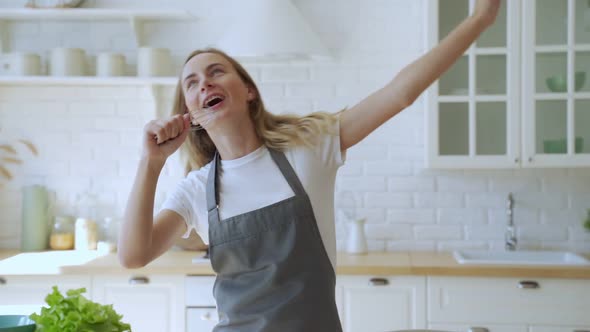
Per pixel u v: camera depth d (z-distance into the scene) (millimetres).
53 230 4062
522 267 3322
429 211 3998
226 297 1845
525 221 3959
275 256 1781
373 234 4016
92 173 4156
